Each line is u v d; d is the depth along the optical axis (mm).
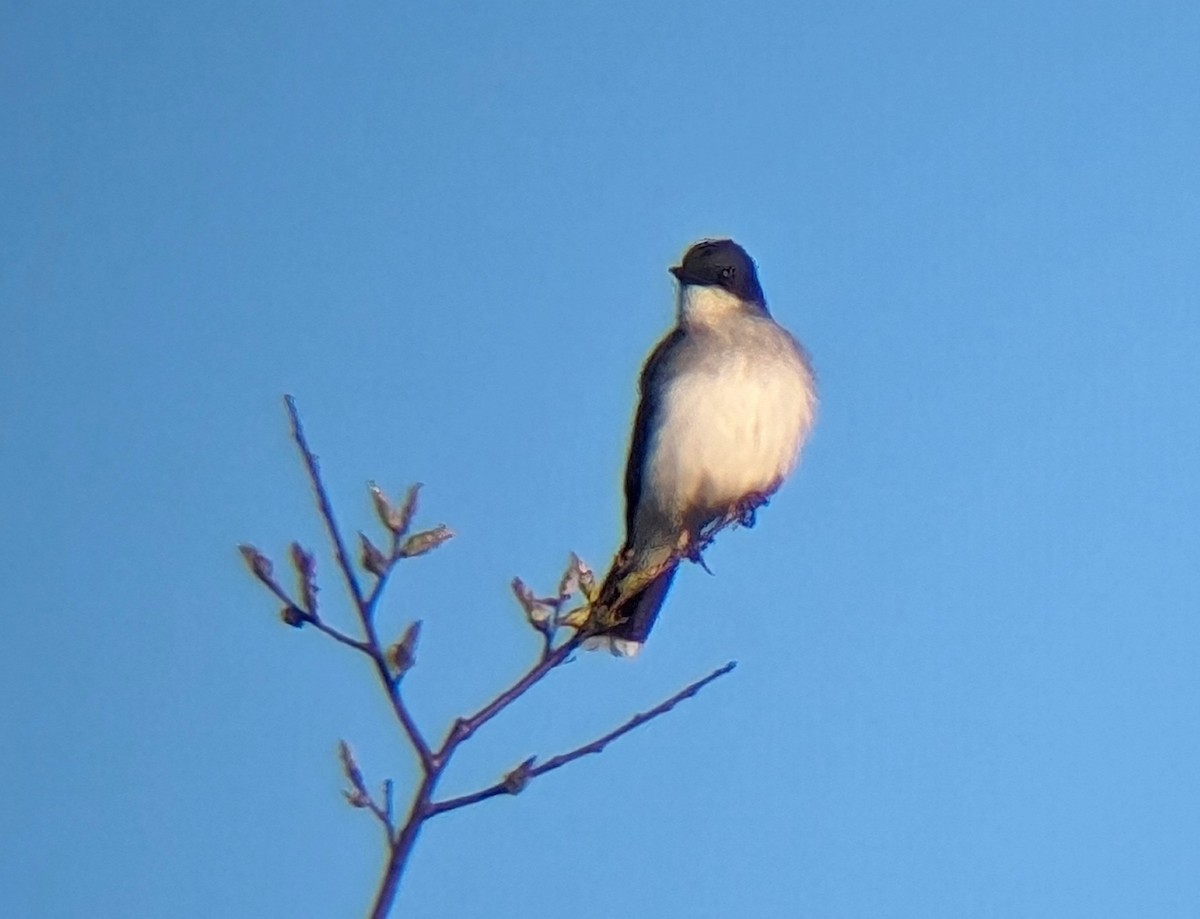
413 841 5734
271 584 6012
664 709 6223
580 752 6098
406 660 5898
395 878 5660
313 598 5992
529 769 5945
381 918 5570
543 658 6402
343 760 5824
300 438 6105
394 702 5879
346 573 5969
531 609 6539
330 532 6020
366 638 5926
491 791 5855
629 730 6188
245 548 6051
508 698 6102
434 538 6047
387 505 6066
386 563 6012
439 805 5805
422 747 5852
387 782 5809
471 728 5953
